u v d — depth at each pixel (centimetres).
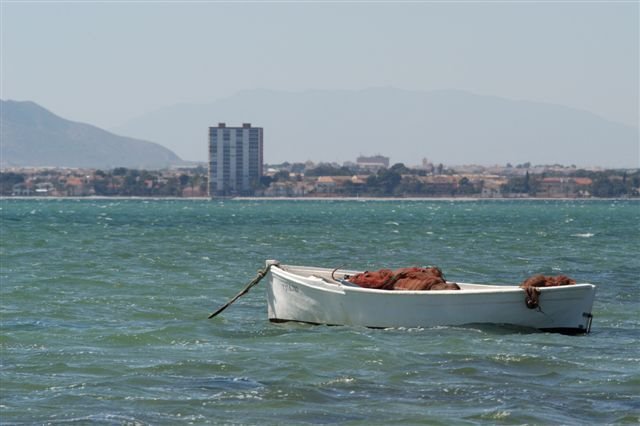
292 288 7625
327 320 7481
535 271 13312
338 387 5438
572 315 7069
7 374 5772
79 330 7425
